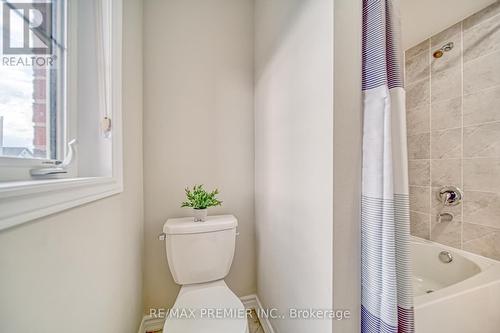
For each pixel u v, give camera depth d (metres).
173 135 1.37
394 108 0.71
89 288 0.63
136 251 1.15
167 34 1.34
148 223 1.33
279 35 1.10
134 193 1.11
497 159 1.28
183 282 1.18
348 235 0.73
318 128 0.79
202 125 1.42
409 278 0.71
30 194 0.39
